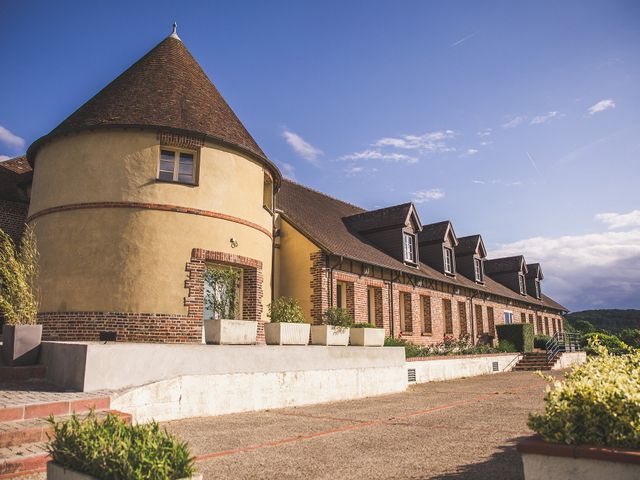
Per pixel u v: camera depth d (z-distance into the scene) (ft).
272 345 36.11
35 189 42.78
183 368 28.45
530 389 46.55
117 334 36.60
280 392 33.86
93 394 23.82
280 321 38.93
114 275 37.73
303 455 20.29
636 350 17.90
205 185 41.37
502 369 74.43
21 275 31.27
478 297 88.48
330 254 53.21
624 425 12.14
